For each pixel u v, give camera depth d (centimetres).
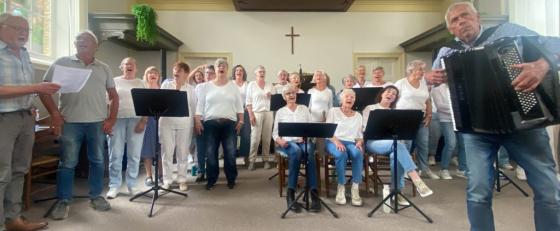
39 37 413
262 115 479
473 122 181
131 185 339
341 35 752
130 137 334
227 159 368
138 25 504
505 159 438
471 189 189
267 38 748
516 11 458
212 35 742
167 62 732
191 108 378
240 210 298
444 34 577
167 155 355
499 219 271
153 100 296
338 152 313
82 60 273
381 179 396
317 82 441
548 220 173
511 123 167
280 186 343
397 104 386
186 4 738
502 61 166
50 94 234
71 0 445
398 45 753
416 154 429
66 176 280
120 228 258
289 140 327
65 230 254
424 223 266
